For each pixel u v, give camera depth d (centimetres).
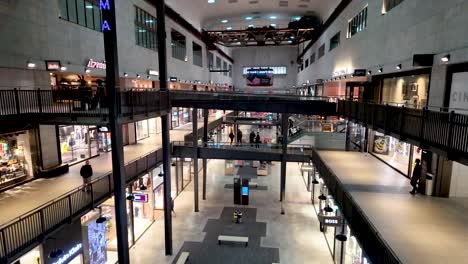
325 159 1408
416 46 967
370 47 1435
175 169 1839
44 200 908
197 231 1411
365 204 848
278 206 1728
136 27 1853
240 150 1709
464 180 893
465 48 705
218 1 2527
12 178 1034
